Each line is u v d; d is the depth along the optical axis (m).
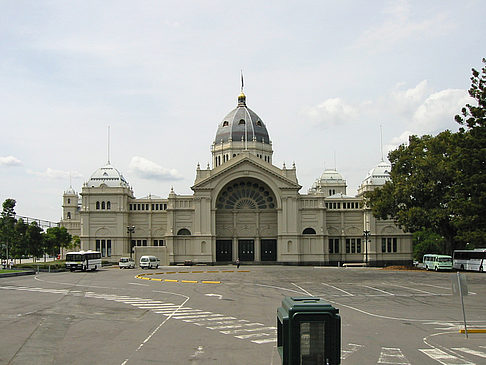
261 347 21.28
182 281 57.88
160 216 111.31
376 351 20.73
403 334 24.48
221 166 106.00
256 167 106.50
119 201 109.19
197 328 25.75
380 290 46.72
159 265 104.44
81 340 22.69
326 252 106.00
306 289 47.81
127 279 61.41
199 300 38.31
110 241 108.75
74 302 36.62
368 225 108.94
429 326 26.83
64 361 18.84
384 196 85.38
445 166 77.50
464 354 20.28
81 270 81.75
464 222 66.62
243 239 109.69
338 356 12.96
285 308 13.88
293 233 104.75
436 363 18.81
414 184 80.81
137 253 104.25
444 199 78.62
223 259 109.00
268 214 109.81
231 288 48.91
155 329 25.44
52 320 28.17
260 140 121.19
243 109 124.44
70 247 155.12
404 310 33.09
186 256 105.81
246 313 31.14
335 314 13.08
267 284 53.81
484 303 37.00
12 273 67.75
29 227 105.62
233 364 18.42
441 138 83.44
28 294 42.41
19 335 23.80
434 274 70.44
